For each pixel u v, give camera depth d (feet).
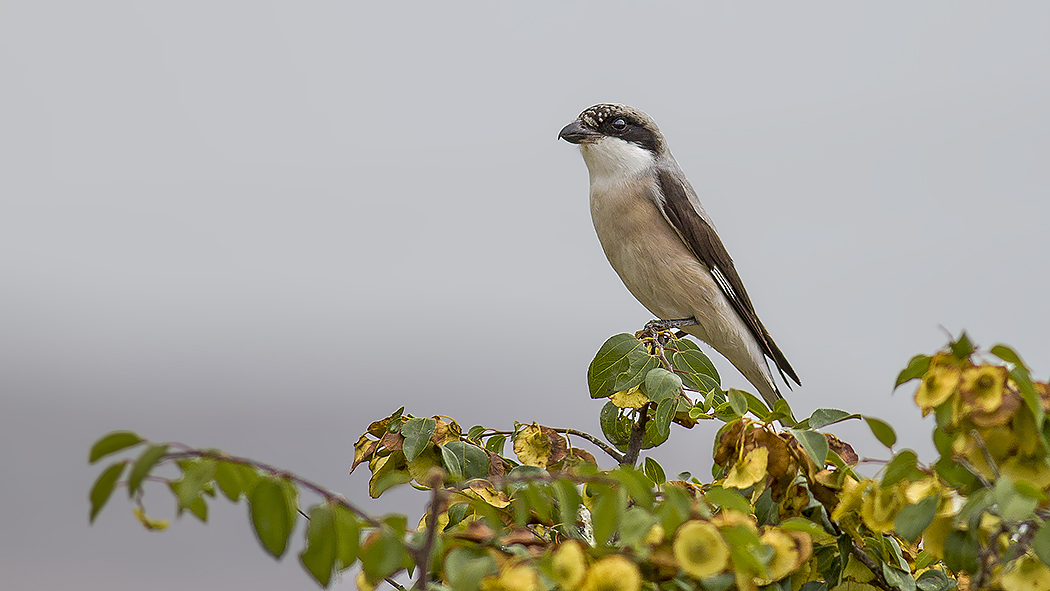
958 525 9.52
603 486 8.99
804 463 11.06
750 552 8.87
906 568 11.32
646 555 8.71
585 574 8.58
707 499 9.55
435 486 8.61
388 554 8.67
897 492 9.97
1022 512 8.13
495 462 14.20
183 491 8.39
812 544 10.92
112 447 7.64
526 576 8.56
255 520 8.80
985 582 9.46
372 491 14.11
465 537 9.78
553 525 11.78
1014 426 9.29
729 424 11.20
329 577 8.80
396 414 14.30
